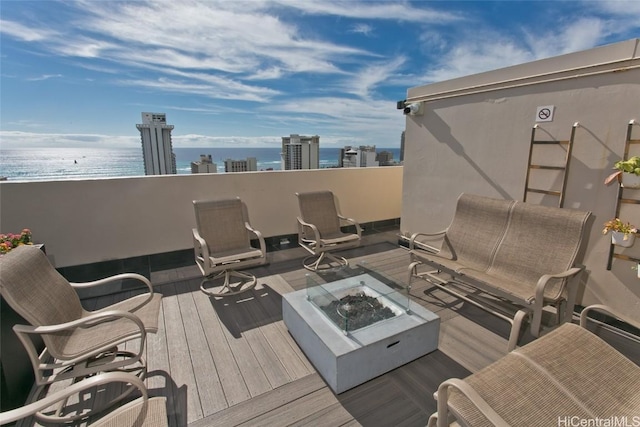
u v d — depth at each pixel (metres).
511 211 2.91
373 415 1.79
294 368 2.16
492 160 3.36
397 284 2.48
